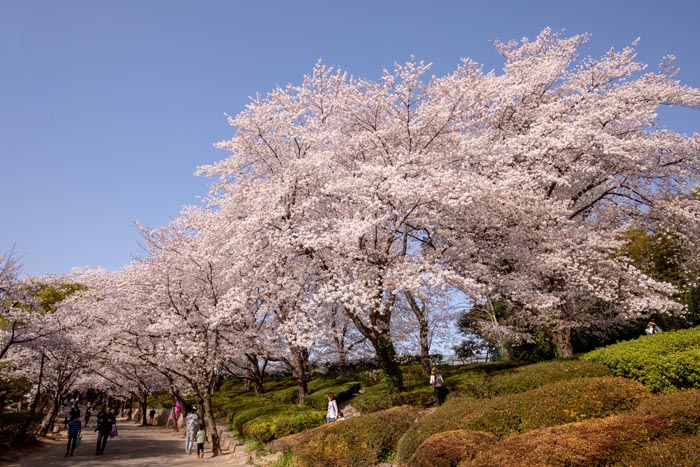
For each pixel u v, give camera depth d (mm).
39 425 21281
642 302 13789
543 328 17469
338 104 15242
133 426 29172
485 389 10711
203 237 15836
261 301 15211
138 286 16219
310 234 12055
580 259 13953
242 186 15266
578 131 13961
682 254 19266
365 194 12406
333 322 16422
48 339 15969
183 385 20625
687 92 15344
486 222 14016
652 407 6254
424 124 13867
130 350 18391
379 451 9422
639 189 16562
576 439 5617
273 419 14070
